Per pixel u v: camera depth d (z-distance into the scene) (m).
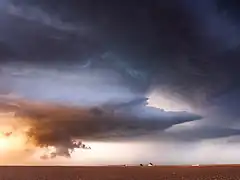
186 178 65.88
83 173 72.38
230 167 81.12
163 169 80.69
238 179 63.62
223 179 63.91
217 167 82.44
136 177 66.94
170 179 63.81
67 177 67.25
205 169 80.50
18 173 72.62
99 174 71.56
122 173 72.94
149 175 70.69
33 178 64.62
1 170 79.25
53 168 83.50
